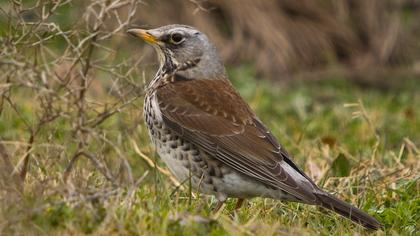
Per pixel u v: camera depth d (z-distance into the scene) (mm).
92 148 13234
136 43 18906
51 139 11633
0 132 15328
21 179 10711
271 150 11508
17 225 9430
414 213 11789
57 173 11250
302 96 20172
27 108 16094
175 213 10109
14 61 10562
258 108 19328
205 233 9750
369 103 19844
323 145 15086
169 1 22594
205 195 12109
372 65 23016
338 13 23703
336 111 18766
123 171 12438
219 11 23188
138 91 12047
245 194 11492
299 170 11570
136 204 10305
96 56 18297
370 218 10703
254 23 22953
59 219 9695
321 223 11320
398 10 24172
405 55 23453
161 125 11711
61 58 11406
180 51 12344
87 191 10148
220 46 22719
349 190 12648
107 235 9430
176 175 11859
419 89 22047
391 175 13273
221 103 11852
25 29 11383
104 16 11773
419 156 14195
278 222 10672
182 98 11789
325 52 22984
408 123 17609
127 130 13172
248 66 22375
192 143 11555
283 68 22484
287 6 23438
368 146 15578
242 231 9836
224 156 11422
